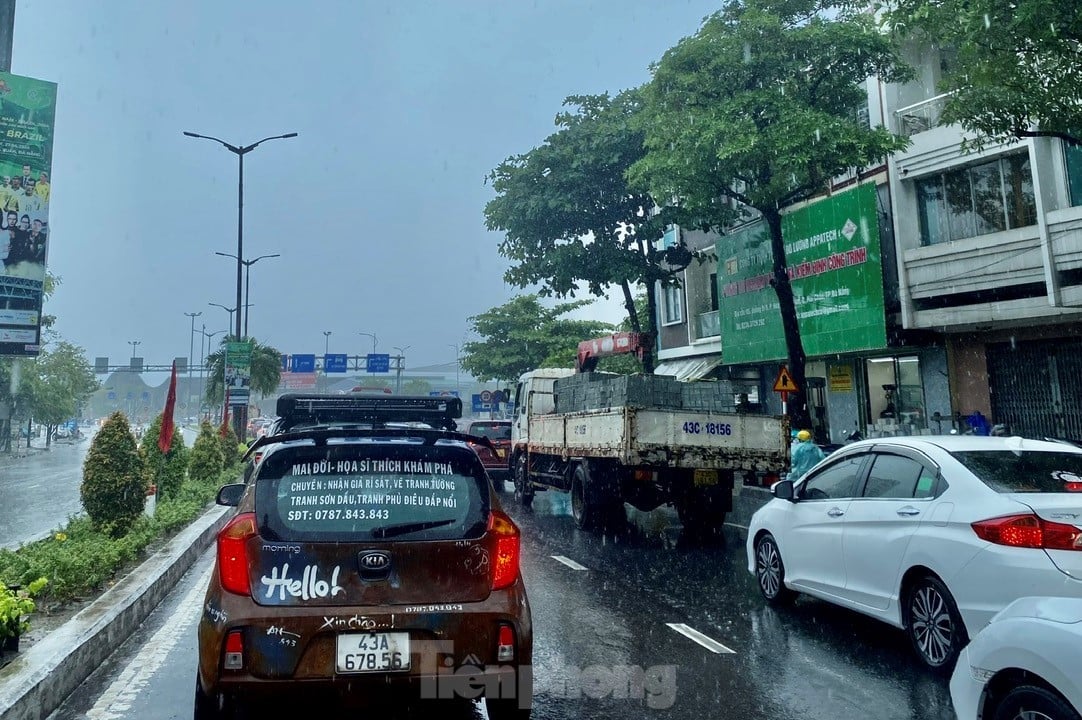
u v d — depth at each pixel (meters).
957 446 5.70
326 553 3.92
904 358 18.78
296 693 3.78
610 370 32.56
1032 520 4.71
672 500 11.63
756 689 5.05
